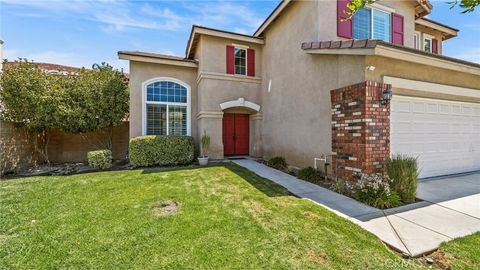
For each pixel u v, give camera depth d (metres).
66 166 12.13
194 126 13.91
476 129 9.35
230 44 13.42
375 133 6.43
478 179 7.95
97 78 12.23
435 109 8.14
